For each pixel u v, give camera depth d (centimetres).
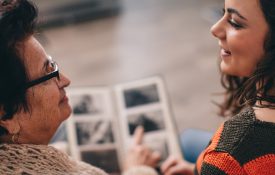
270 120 72
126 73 361
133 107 130
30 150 73
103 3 493
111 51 403
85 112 128
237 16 74
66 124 126
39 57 74
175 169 124
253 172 69
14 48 70
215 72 342
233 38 75
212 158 73
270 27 71
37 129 77
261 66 73
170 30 429
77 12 481
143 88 132
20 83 71
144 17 469
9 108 71
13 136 75
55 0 500
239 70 78
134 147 125
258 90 77
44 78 75
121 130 129
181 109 304
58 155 77
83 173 82
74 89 131
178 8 477
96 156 125
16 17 70
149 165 124
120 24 461
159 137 129
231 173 70
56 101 78
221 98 306
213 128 282
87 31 457
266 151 69
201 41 396
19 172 69
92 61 389
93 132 127
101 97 130
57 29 470
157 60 373
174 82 337
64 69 381
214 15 441
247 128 71
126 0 500
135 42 414
